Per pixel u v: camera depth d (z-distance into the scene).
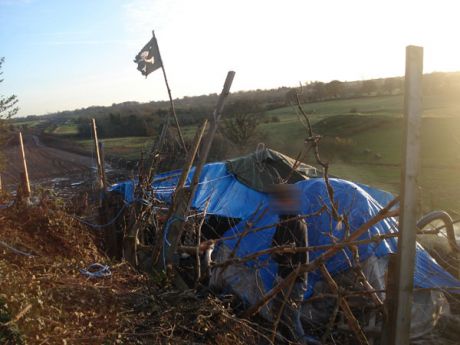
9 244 6.63
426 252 7.00
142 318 5.07
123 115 58.53
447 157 26.88
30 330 4.08
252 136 29.75
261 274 6.49
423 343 6.05
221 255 7.30
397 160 30.19
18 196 8.66
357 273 5.12
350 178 25.44
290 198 5.84
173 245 6.51
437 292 6.39
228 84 6.46
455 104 49.53
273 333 5.04
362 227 4.47
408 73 3.86
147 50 10.86
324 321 6.14
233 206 9.12
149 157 9.23
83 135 64.25
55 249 7.21
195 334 5.01
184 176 6.68
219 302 5.61
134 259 7.20
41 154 47.47
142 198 8.16
